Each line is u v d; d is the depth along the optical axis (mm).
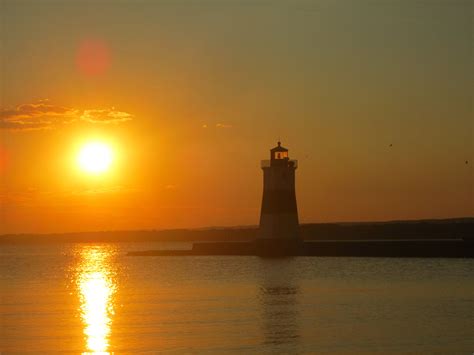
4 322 185125
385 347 149625
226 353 146750
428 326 169000
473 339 155500
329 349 148750
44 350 152125
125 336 163875
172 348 151375
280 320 180000
